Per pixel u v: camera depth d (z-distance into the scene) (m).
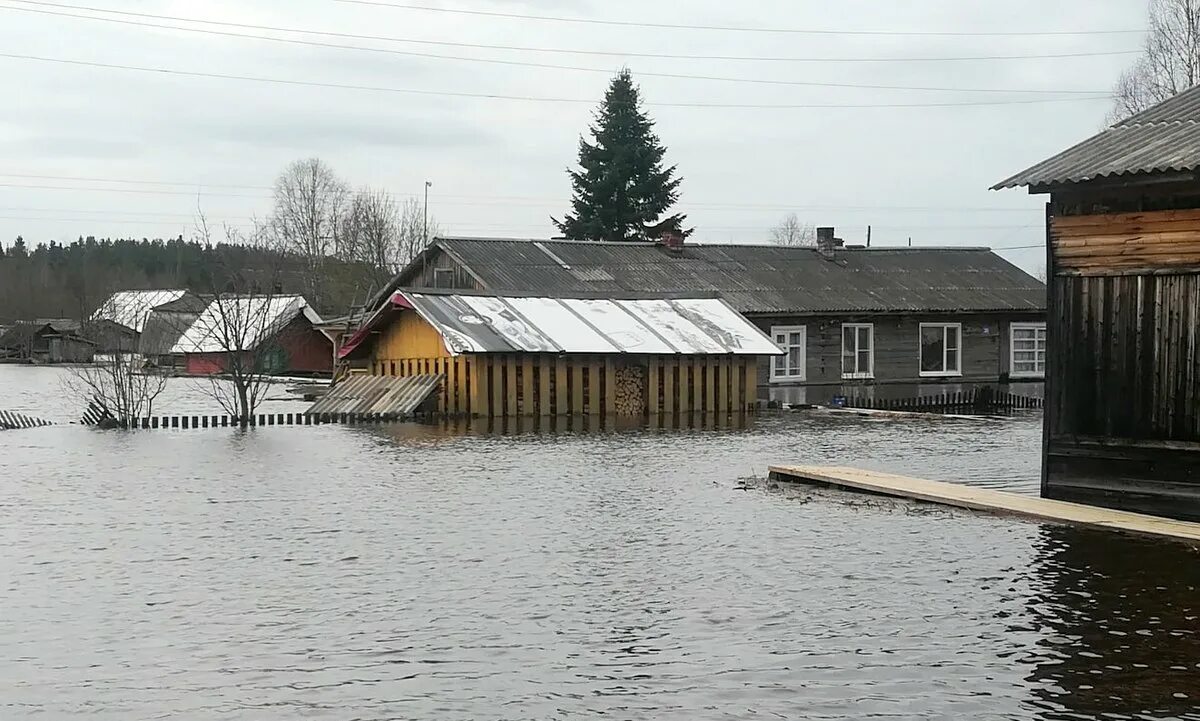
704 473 22.62
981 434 31.36
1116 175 16.80
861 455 26.16
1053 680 10.07
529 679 10.12
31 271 121.69
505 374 35.41
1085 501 18.02
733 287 45.94
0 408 42.28
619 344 37.16
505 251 46.59
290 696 9.72
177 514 17.91
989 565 14.17
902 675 10.22
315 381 66.12
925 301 46.88
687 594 12.90
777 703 9.56
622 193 71.19
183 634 11.43
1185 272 16.92
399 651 10.89
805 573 13.84
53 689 9.91
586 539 15.89
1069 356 18.16
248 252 62.06
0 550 15.27
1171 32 48.94
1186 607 12.24
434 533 16.33
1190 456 16.89
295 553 15.02
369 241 93.19
